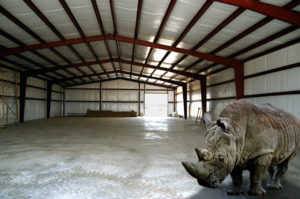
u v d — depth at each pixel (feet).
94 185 10.11
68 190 9.48
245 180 10.70
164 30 27.81
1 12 22.15
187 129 36.32
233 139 6.22
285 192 8.97
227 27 22.99
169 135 28.50
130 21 27.02
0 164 13.71
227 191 8.78
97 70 63.62
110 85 81.05
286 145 7.91
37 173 11.89
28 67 46.55
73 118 66.44
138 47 38.65
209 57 33.06
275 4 16.49
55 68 49.39
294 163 14.30
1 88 40.96
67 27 28.81
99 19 27.37
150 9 22.67
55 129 34.91
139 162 14.39
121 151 17.98
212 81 46.75
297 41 21.29
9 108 43.73
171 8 20.93
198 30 25.36
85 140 23.85
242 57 31.48
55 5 22.75
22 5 21.77
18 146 20.06
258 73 28.19
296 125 8.57
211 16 21.22
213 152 5.67
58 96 73.97
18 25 25.67
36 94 57.31
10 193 9.14
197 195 8.88
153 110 82.99
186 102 68.44
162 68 51.11
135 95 81.76
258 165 7.15
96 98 79.97
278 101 24.40
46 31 28.89
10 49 31.96
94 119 62.85
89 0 22.66
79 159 15.12
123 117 75.05
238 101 7.75
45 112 63.36
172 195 8.95
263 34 22.72
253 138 6.99
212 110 46.88
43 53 38.91
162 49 33.83
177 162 14.43
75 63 50.14
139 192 9.29
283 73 23.58
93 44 38.40
